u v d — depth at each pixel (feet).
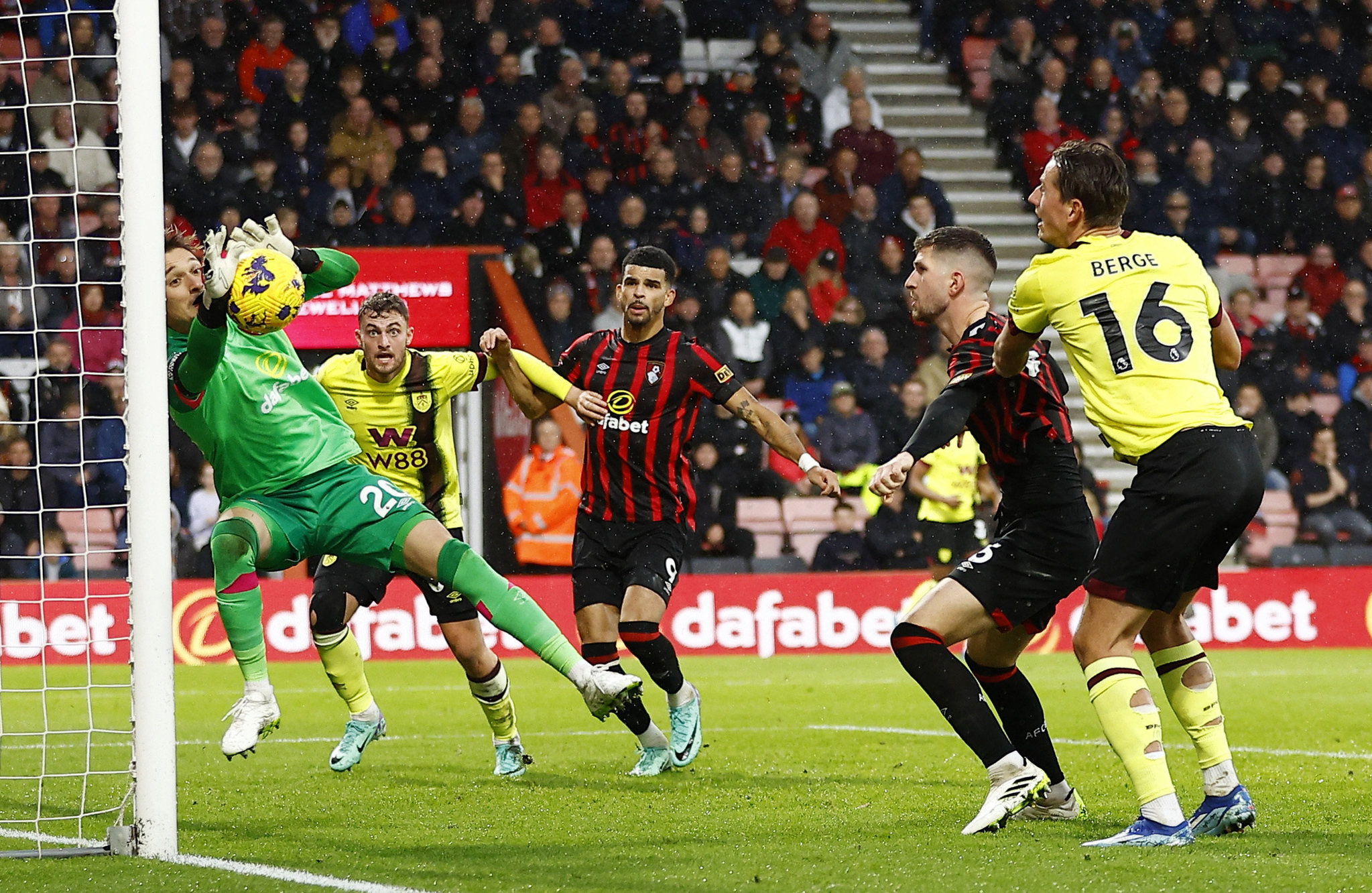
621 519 57.41
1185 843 36.58
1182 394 36.45
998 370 38.65
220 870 34.94
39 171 141.79
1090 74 159.33
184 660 112.27
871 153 148.56
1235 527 36.76
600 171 143.95
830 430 131.23
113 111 144.15
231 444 42.63
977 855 35.53
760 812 44.98
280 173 140.77
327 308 122.83
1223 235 153.58
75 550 126.31
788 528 131.03
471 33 149.18
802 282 139.44
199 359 38.83
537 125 144.77
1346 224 154.61
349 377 57.93
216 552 41.55
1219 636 119.96
